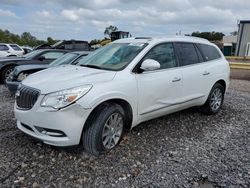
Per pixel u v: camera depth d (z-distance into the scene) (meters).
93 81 3.72
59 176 3.29
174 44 5.01
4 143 4.12
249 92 9.45
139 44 4.64
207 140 4.53
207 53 5.76
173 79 4.71
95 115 3.67
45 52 10.38
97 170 3.44
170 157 3.86
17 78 7.45
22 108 3.80
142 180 3.25
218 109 6.11
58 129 3.46
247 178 3.34
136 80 4.13
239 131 5.03
